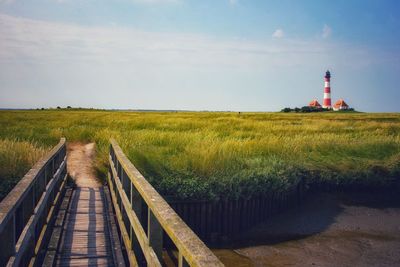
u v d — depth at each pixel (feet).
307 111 382.42
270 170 39.27
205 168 36.76
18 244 13.56
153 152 42.39
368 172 45.21
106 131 64.39
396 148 55.06
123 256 20.30
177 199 32.60
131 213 16.30
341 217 39.47
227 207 34.60
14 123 86.53
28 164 34.35
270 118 148.46
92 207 29.99
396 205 43.11
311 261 30.32
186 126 82.38
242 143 48.88
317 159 47.44
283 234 35.58
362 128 87.81
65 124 86.63
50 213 24.21
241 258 30.73
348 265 29.78
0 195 28.14
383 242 34.27
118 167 26.91
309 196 43.04
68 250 20.63
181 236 8.00
